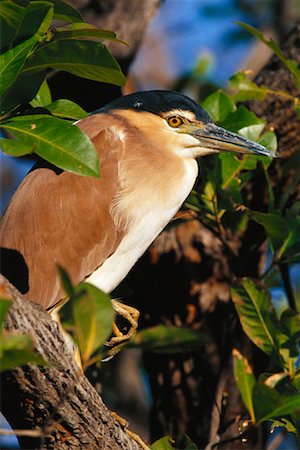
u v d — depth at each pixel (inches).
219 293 419.8
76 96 441.1
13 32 262.2
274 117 425.4
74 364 253.1
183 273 420.8
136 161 350.9
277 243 353.1
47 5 256.7
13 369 243.3
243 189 415.5
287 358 309.7
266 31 624.4
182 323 419.8
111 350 346.3
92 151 257.8
